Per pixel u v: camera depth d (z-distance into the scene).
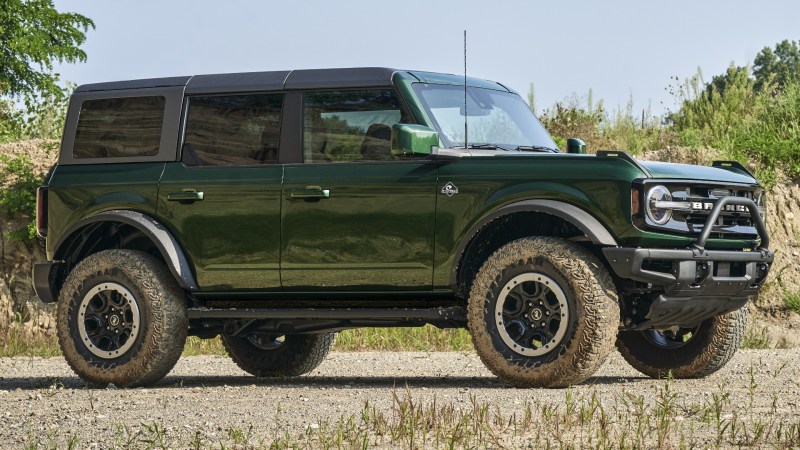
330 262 8.73
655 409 6.81
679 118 22.00
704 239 8.20
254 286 9.01
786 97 21.02
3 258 18.05
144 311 9.25
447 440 5.93
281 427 6.55
